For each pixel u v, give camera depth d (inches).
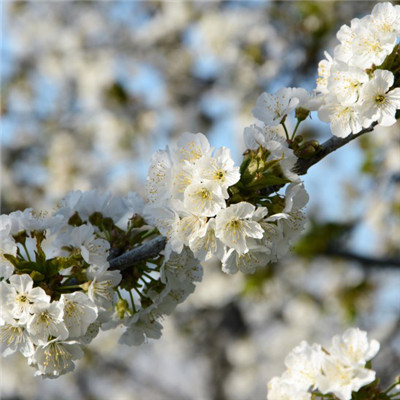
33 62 561.6
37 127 539.8
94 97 514.9
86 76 519.8
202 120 485.7
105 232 140.6
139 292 134.0
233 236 112.7
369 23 122.0
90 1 557.6
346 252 323.3
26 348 117.6
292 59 392.8
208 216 113.7
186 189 112.3
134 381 573.9
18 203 493.7
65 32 550.9
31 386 535.8
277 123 128.8
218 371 552.4
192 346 557.3
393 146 358.9
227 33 445.4
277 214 115.4
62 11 564.4
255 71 431.2
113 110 505.4
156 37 516.1
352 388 110.7
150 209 119.0
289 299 457.1
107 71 518.6
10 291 114.3
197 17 496.7
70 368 121.4
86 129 529.3
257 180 112.5
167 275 132.5
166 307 138.6
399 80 122.3
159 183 120.4
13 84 548.7
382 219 359.9
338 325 478.9
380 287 386.9
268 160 115.4
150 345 567.2
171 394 588.4
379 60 118.4
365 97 119.5
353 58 119.7
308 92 130.6
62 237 144.3
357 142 373.7
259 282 387.2
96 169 518.3
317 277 438.0
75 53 537.6
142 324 139.4
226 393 548.1
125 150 506.6
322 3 374.9
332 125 123.6
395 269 322.0
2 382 524.7
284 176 116.7
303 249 323.9
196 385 608.7
